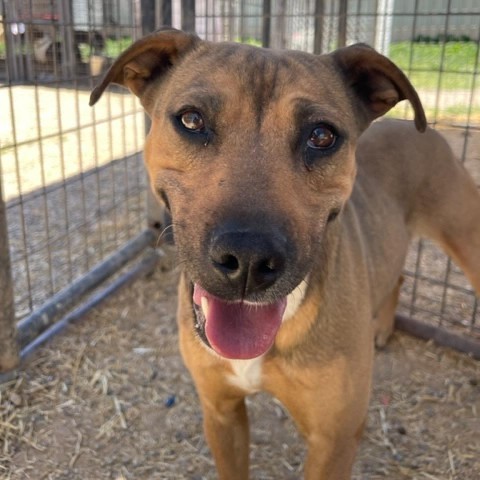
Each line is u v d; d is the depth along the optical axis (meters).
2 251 0.41
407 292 0.57
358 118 0.32
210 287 0.23
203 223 0.23
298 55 0.29
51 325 0.49
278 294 0.23
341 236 0.32
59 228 0.66
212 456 0.39
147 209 0.62
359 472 0.38
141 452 0.39
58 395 0.43
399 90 0.32
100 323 0.51
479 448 0.39
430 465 0.38
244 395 0.33
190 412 0.42
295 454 0.39
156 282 0.58
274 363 0.31
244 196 0.23
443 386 0.45
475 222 0.43
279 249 0.22
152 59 0.31
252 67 0.27
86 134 0.93
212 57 0.28
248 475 0.36
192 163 0.26
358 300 0.32
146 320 0.52
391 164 0.42
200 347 0.31
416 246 0.67
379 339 0.49
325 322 0.30
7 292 0.42
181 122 0.27
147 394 0.44
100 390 0.44
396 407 0.43
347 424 0.31
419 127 0.31
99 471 0.38
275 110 0.26
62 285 0.55
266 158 0.25
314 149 0.27
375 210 0.39
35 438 0.39
